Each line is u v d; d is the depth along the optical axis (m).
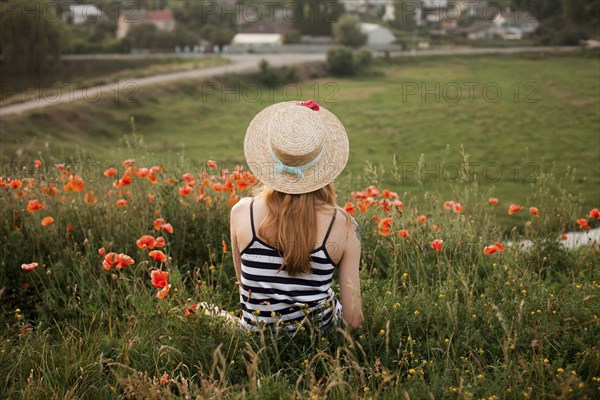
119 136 40.41
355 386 2.16
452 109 43.47
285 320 2.44
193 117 45.59
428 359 2.40
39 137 36.50
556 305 2.80
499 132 35.16
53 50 61.50
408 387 2.18
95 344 2.58
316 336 2.43
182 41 86.44
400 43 91.19
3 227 3.84
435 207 4.84
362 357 2.42
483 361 2.37
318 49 91.75
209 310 2.64
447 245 3.94
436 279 3.53
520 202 14.62
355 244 2.42
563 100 43.06
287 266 2.33
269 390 2.10
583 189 14.54
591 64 60.47
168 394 2.07
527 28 81.19
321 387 2.13
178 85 55.97
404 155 30.95
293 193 2.31
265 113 2.49
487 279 3.45
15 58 58.19
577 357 2.31
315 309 2.44
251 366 2.05
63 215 4.11
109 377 2.40
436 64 71.12
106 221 4.04
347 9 116.94
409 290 3.07
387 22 106.81
